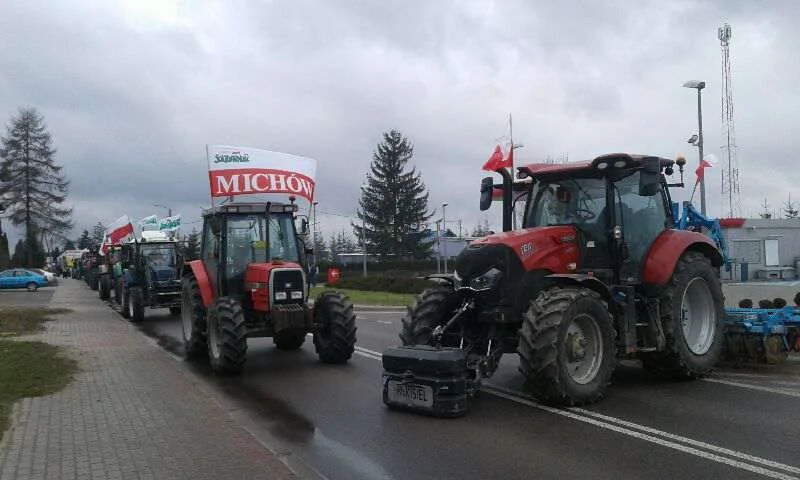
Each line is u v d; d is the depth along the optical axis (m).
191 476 4.91
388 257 66.00
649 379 8.62
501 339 7.62
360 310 23.80
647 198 8.59
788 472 5.03
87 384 8.60
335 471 5.27
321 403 7.75
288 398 8.08
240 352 9.63
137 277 20.33
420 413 7.00
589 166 8.10
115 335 15.12
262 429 6.60
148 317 21.50
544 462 5.35
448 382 6.75
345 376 9.55
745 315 9.34
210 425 6.41
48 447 5.66
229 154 11.59
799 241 34.56
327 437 6.26
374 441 6.07
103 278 29.56
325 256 71.25
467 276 7.62
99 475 4.93
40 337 14.56
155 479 4.84
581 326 7.16
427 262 60.69
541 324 6.80
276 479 4.85
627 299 7.84
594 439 5.95
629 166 7.84
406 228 66.38
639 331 8.16
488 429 6.34
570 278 7.24
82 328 16.84
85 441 5.84
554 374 6.71
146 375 9.34
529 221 8.80
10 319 18.78
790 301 15.34
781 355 9.28
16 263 73.25
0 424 6.39
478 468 5.25
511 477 5.03
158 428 6.30
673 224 9.05
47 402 7.46
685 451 5.56
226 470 5.05
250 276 10.62
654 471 5.08
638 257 8.23
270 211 11.45
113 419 6.65
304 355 11.70
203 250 11.68
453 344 7.75
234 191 11.49
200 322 11.36
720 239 10.19
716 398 7.48
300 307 10.25
